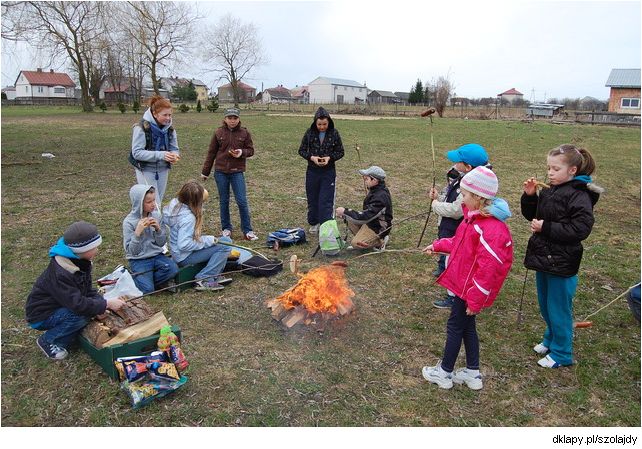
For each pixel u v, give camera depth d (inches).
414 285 217.9
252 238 272.8
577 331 181.9
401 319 186.1
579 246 150.1
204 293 201.5
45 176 444.5
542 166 565.9
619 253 270.1
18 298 194.7
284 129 949.8
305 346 164.9
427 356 162.1
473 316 143.0
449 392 143.9
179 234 204.2
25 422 127.0
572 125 1299.2
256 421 129.3
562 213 147.9
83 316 152.3
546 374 153.8
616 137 938.7
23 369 147.7
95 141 713.6
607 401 142.0
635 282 228.8
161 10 1673.2
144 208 196.9
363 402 138.2
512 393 144.5
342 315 178.2
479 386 145.1
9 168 479.5
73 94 3405.5
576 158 146.1
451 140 812.0
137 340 144.3
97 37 1341.0
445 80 2097.7
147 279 197.6
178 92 3144.7
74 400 134.8
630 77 1790.1
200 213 208.5
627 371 156.6
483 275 133.3
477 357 145.6
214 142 268.5
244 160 270.5
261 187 414.0
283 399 137.9
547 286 157.6
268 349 161.8
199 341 165.2
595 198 151.6
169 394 137.6
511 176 502.6
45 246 255.4
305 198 375.6
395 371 153.0
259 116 1487.5
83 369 147.6
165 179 246.5
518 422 132.6
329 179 274.4
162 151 238.8
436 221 324.8
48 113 1585.9
